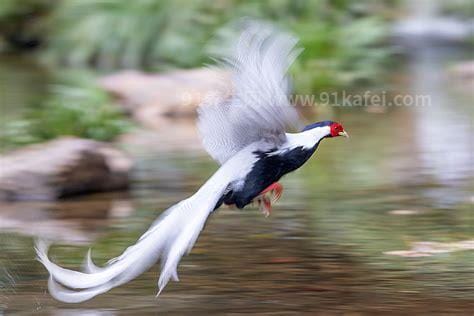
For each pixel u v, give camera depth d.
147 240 7.53
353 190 13.21
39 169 13.16
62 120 16.97
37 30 30.36
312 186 13.56
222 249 10.31
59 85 22.81
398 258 9.82
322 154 15.98
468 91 22.12
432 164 14.84
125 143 17.55
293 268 9.54
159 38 26.45
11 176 13.10
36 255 10.20
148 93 21.39
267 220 11.62
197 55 25.17
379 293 8.70
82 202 12.96
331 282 9.06
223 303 8.51
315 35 23.20
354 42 24.00
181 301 8.59
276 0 26.02
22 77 25.14
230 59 7.94
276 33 7.99
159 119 20.59
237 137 8.10
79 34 27.62
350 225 11.27
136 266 7.48
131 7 27.11
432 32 29.28
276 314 8.17
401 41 28.95
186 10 26.19
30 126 16.56
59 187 13.17
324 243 10.48
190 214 7.61
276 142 8.10
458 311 8.18
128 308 8.42
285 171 8.20
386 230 11.00
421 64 26.20
